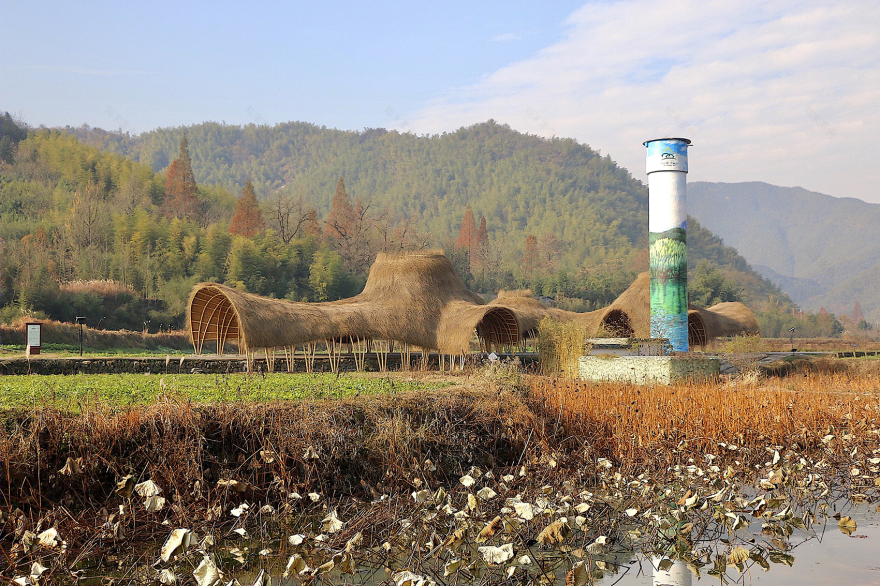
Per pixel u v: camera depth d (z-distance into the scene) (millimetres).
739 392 18484
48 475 10336
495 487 12797
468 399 15547
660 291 27453
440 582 9016
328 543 9977
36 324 29969
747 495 13188
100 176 114562
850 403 18422
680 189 27453
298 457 12156
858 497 13156
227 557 9867
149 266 78438
